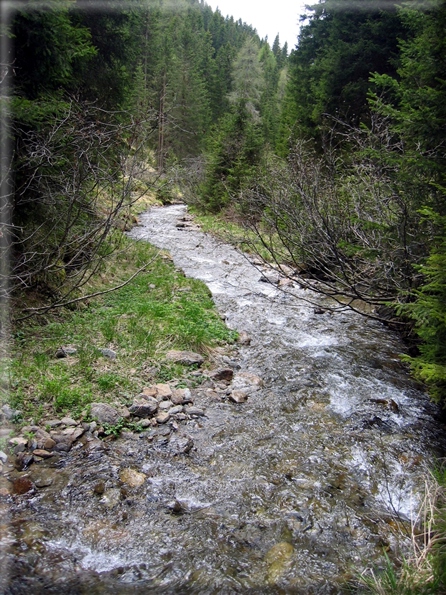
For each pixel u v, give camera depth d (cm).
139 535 339
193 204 2414
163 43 3769
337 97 1484
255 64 3953
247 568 318
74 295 751
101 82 973
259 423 519
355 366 695
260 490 402
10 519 337
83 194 648
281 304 988
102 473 399
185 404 538
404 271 661
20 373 512
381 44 1428
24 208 605
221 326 799
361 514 377
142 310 759
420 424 535
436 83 584
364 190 771
